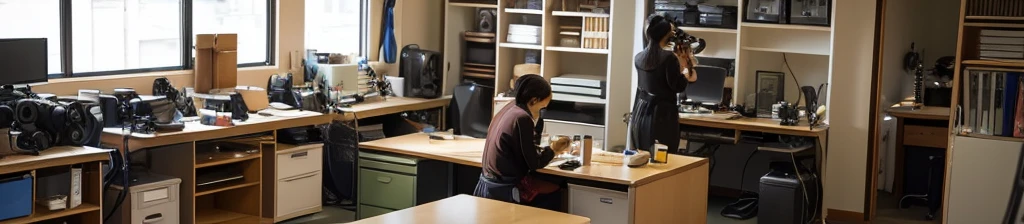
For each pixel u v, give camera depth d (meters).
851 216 7.36
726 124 7.42
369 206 6.43
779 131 7.23
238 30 7.61
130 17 6.86
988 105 6.42
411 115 8.40
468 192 6.48
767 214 6.88
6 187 5.14
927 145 7.94
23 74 5.76
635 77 8.17
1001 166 6.38
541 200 5.62
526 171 5.44
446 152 6.16
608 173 5.50
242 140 6.71
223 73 7.13
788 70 7.99
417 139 6.63
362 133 7.65
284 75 7.85
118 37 6.80
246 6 7.64
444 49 8.94
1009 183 6.36
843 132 7.30
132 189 5.94
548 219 4.57
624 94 8.35
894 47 8.32
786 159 7.76
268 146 6.81
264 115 6.86
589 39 8.32
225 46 7.11
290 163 6.92
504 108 5.55
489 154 5.44
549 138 6.45
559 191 5.75
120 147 5.98
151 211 6.08
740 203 7.70
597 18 8.26
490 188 5.42
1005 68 6.41
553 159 5.84
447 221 4.48
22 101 5.40
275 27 7.76
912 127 8.00
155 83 6.73
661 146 5.86
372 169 6.36
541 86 5.41
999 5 6.33
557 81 8.45
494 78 9.01
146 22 6.96
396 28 8.70
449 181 6.45
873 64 7.18
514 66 8.97
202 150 6.59
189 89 7.01
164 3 7.06
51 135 5.55
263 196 6.89
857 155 7.28
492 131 5.48
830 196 7.41
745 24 7.64
